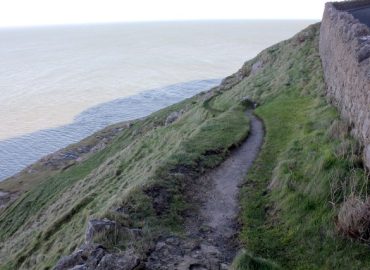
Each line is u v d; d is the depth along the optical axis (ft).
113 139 197.57
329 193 40.50
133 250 35.65
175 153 61.57
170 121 160.76
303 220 39.45
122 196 49.03
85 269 33.58
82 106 344.28
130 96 375.04
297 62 117.70
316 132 59.47
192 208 46.44
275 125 76.69
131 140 175.52
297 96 92.84
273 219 42.32
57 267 35.53
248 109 97.25
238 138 70.59
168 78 456.04
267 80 121.60
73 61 643.04
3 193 177.37
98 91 400.67
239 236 40.22
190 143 67.92
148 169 78.74
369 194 37.78
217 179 55.21
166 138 114.11
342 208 36.52
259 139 71.87
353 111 51.13
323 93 81.97
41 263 62.23
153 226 41.24
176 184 51.49
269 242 38.37
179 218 43.60
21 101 363.56
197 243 38.63
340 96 63.10
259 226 41.70
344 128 52.13
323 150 50.14
